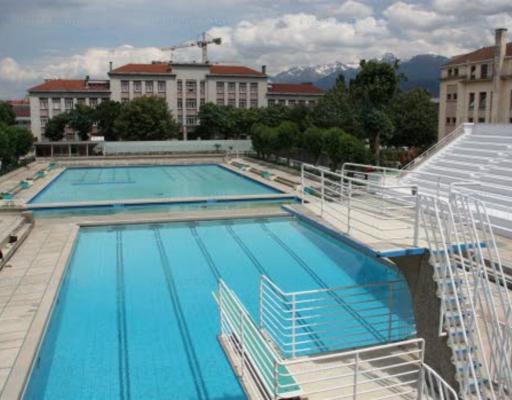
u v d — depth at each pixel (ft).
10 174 104.63
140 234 52.44
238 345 23.89
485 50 131.95
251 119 204.85
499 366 17.20
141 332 29.04
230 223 56.95
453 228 18.38
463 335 17.13
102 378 23.77
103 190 88.33
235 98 251.60
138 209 67.56
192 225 56.03
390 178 68.03
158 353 26.30
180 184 95.91
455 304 18.37
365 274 39.58
